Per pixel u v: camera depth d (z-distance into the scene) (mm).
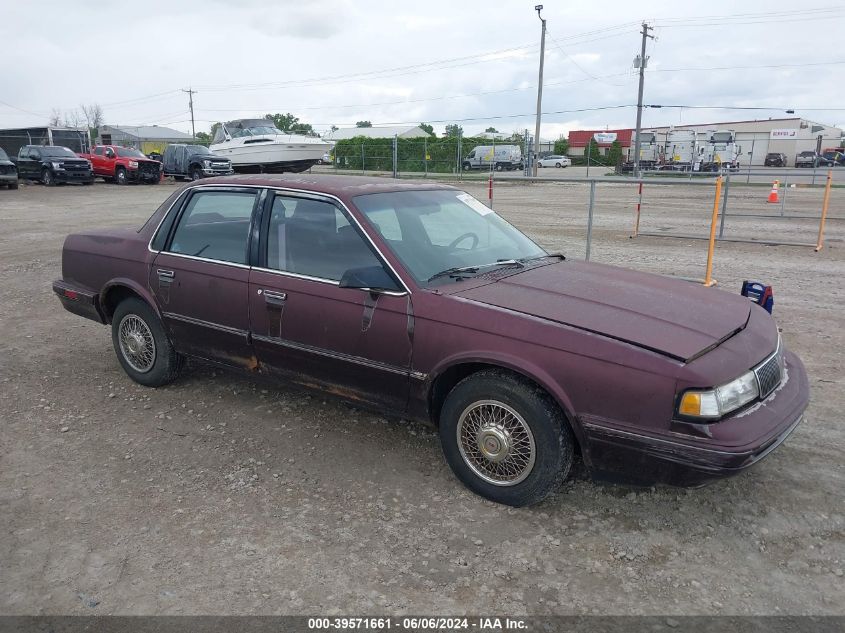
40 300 8383
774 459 4094
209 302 4582
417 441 4402
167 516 3561
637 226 13781
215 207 4703
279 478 3945
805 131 49375
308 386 4305
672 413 3076
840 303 7910
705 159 42375
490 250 4402
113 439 4453
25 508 3637
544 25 37656
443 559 3201
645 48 42219
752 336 3539
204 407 4957
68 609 2877
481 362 3477
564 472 3463
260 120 30453
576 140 67688
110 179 31641
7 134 38250
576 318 3426
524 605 2896
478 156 47000
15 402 5062
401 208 4320
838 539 3324
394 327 3754
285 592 2979
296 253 4230
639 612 2848
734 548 3270
